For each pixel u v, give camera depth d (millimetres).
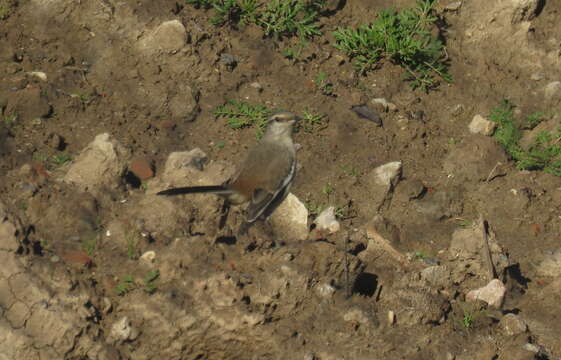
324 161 13992
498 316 11172
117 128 14094
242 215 12281
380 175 13297
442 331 10719
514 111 15430
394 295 10859
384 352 10320
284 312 10711
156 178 12703
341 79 15672
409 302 10789
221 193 10859
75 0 15312
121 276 11125
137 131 14109
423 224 13180
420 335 10562
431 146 14641
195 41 15391
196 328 10461
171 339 10445
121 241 11680
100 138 12672
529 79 16000
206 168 12609
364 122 14805
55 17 15258
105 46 15141
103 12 15320
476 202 13609
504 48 16406
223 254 11406
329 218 12586
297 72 15688
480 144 14211
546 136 14719
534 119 15109
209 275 10766
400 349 10359
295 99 15094
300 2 16531
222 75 15289
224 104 14922
